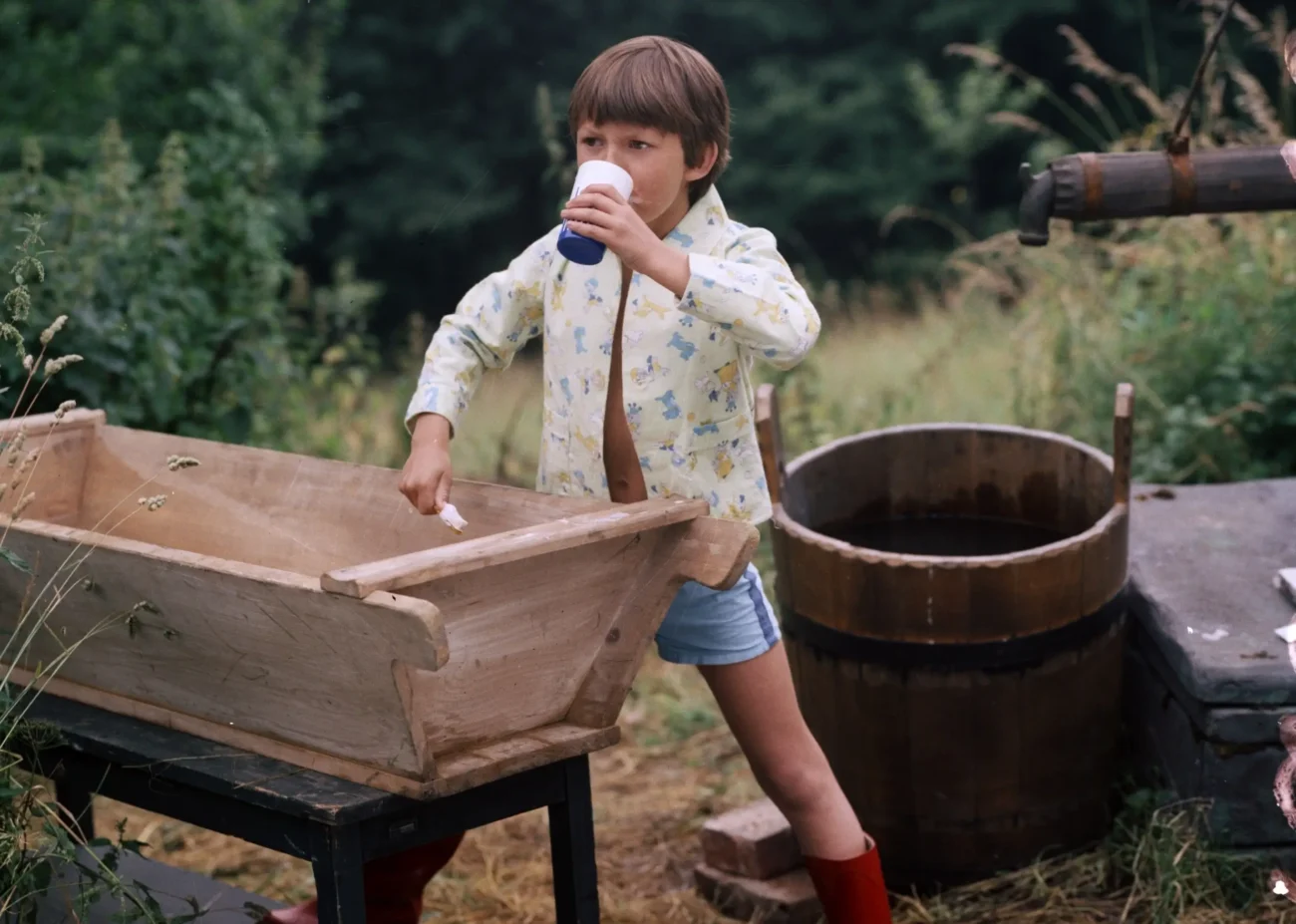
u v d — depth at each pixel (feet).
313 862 7.23
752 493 8.60
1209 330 17.61
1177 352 17.78
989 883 10.56
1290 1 51.62
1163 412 17.17
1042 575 9.89
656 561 7.75
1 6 36.65
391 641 6.59
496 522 8.51
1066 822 10.64
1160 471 16.35
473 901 11.48
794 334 7.76
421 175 53.36
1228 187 10.70
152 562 7.52
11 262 15.21
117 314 15.47
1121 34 55.83
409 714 6.89
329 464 9.60
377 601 6.49
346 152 52.54
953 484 12.04
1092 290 19.63
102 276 15.71
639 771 13.96
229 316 18.25
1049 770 10.41
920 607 9.94
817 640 10.45
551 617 7.57
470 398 8.83
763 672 8.71
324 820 6.99
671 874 11.85
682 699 15.39
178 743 7.90
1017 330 20.25
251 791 7.27
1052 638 10.05
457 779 7.20
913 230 54.70
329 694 7.23
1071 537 10.93
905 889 10.80
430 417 8.57
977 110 42.11
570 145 53.01
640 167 7.98
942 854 10.54
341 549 9.45
